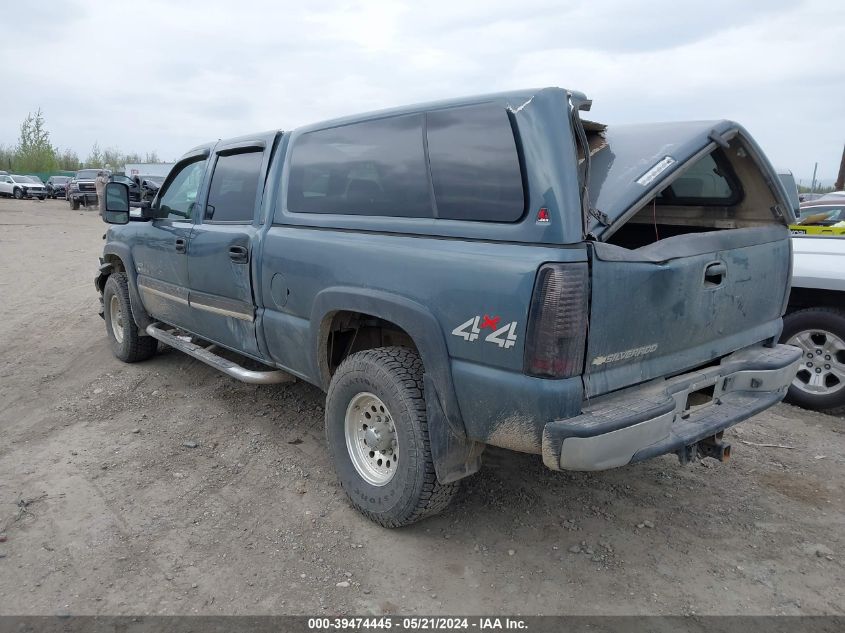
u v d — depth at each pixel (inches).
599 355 101.5
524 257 99.3
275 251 149.0
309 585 113.9
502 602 109.4
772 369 130.6
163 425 184.1
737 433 179.3
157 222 206.4
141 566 119.1
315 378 147.4
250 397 203.9
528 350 98.0
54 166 2358.5
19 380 223.6
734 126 122.5
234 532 130.2
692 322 116.6
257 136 167.2
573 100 103.1
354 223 131.2
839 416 191.6
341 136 138.8
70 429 181.8
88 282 432.1
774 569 118.1
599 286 99.0
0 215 1076.5
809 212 287.0
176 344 201.8
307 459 162.4
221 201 176.6
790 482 151.1
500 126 106.1
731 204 148.3
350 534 129.1
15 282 430.6
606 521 133.9
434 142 117.0
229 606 108.7
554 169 98.3
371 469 133.7
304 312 142.9
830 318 188.5
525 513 136.6
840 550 124.0
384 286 120.3
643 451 104.0
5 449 168.7
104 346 267.0
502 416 103.9
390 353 126.2
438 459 116.0
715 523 133.3
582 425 96.7
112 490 146.9
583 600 109.7
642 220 163.8
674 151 112.0
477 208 108.7
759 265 132.2
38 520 134.3
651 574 116.6
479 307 104.0
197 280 183.2
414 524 132.2
